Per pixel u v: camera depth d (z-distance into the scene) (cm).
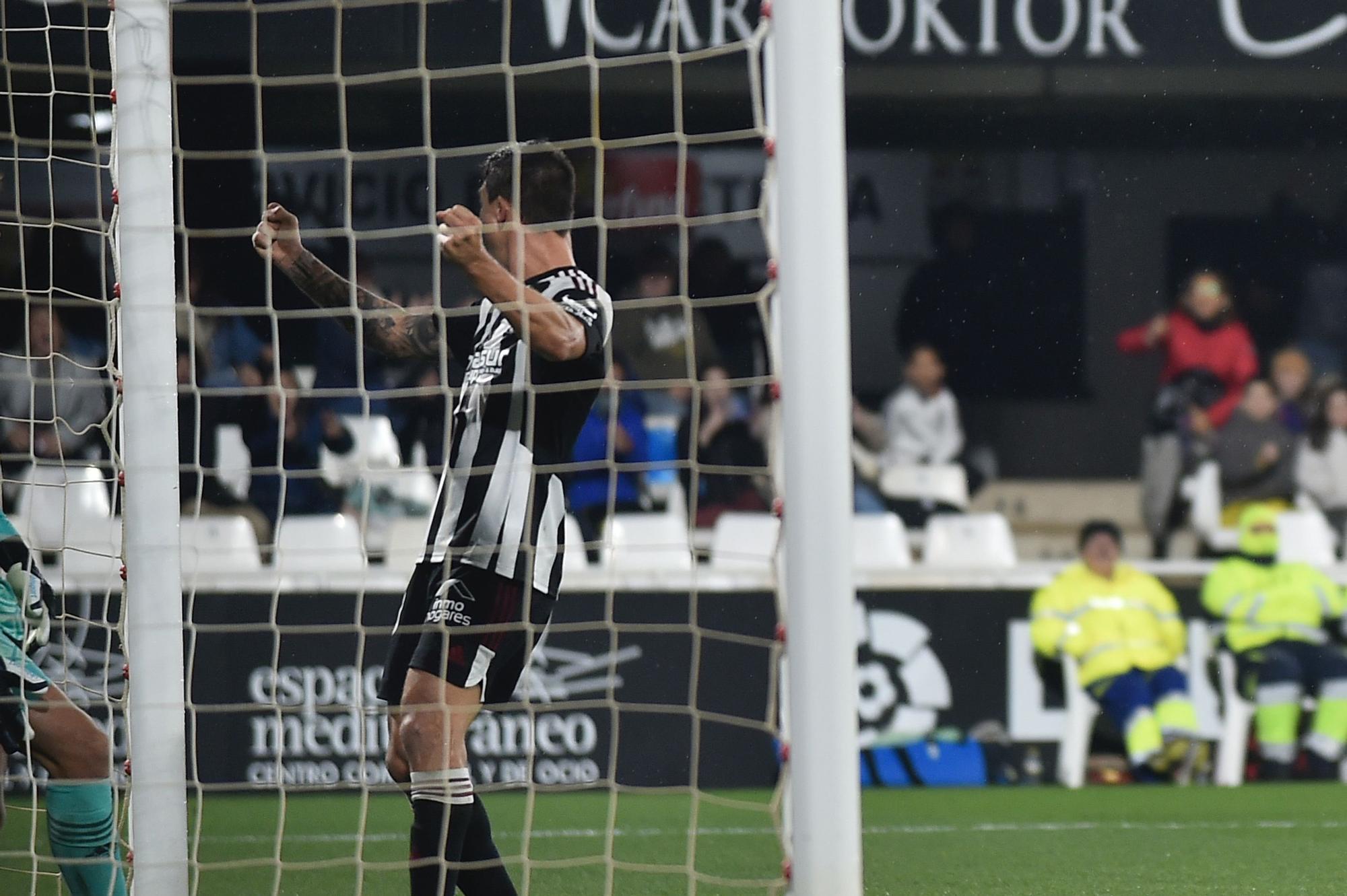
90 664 2212
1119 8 3269
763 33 1007
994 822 2045
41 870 1571
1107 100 3894
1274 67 3362
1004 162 4188
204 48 2680
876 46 3238
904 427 3669
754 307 3809
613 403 1133
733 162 3881
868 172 4181
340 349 3278
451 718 1067
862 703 2475
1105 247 4231
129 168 1070
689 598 2384
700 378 3619
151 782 1061
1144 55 3272
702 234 3850
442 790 1057
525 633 1115
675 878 1596
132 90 1070
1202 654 2525
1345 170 4147
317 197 3509
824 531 955
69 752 1145
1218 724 2500
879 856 1777
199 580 2306
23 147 2867
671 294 3800
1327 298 4266
